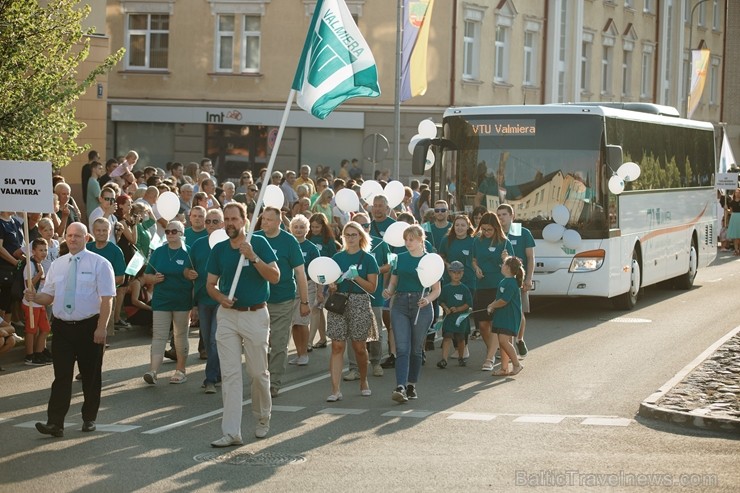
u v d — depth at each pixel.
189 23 45.16
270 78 44.75
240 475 10.33
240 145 45.09
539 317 23.38
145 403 14.09
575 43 52.59
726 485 9.89
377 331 14.71
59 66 20.09
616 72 57.62
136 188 24.81
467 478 10.21
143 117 45.44
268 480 10.16
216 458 11.05
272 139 44.56
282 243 14.52
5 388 15.01
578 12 52.56
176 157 45.44
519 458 11.05
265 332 11.95
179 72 45.31
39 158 19.69
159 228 21.03
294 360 17.88
